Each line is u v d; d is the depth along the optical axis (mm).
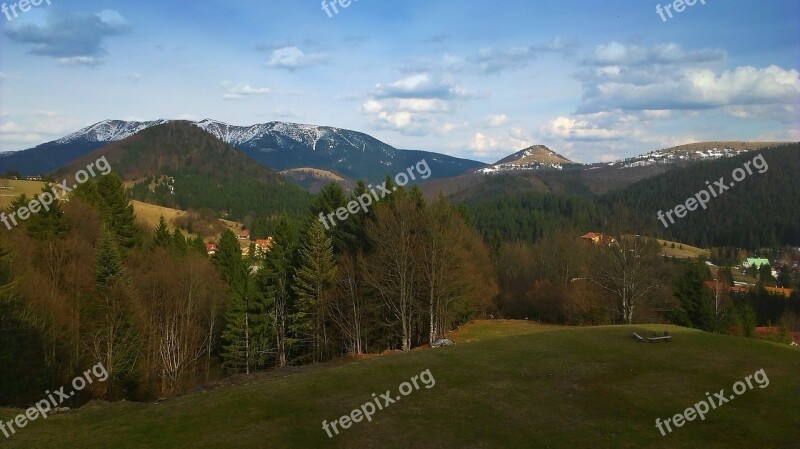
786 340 53031
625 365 23625
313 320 46562
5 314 29719
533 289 68875
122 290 36469
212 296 52781
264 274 49531
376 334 48812
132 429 17609
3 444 16703
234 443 16266
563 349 26844
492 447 15930
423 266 42844
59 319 35125
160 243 65938
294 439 16594
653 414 17984
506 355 25953
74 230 47562
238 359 48062
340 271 46000
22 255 39562
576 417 17984
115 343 36375
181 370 41531
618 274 49094
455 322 52531
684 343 27359
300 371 31734
